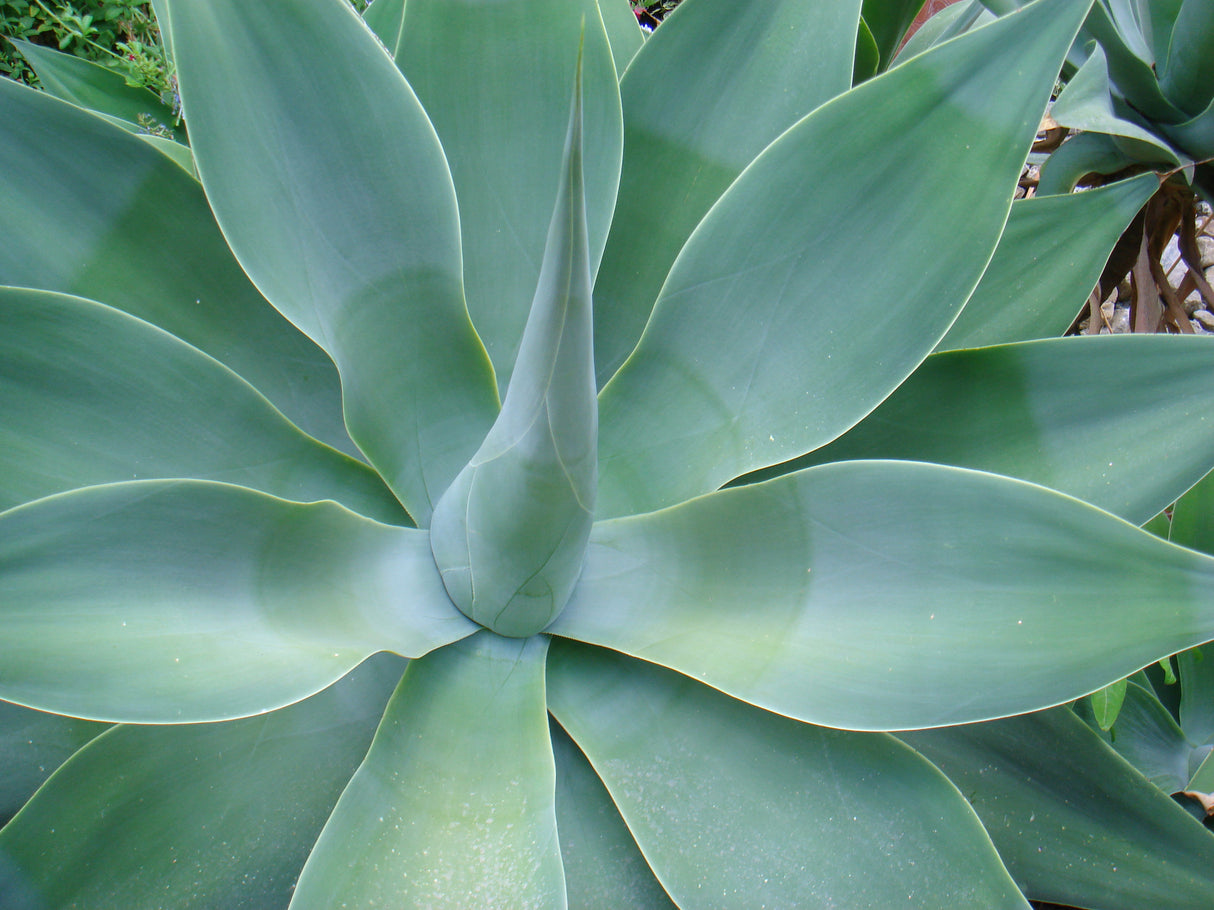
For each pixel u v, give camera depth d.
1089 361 0.87
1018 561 0.80
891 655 0.81
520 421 0.76
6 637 0.70
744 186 0.88
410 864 0.74
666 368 0.93
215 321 0.91
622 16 1.05
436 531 0.88
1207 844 0.81
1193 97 1.06
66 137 0.84
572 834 0.84
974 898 0.77
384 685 0.86
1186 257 1.22
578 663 0.88
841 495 0.83
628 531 0.90
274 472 0.88
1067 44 0.82
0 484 0.80
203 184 0.82
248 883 0.78
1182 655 1.01
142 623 0.74
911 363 0.87
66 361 0.81
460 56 0.92
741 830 0.81
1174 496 0.85
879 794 0.81
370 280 0.90
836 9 0.93
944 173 0.85
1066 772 0.85
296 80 0.85
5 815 0.81
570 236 0.66
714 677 0.83
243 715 0.73
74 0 1.69
